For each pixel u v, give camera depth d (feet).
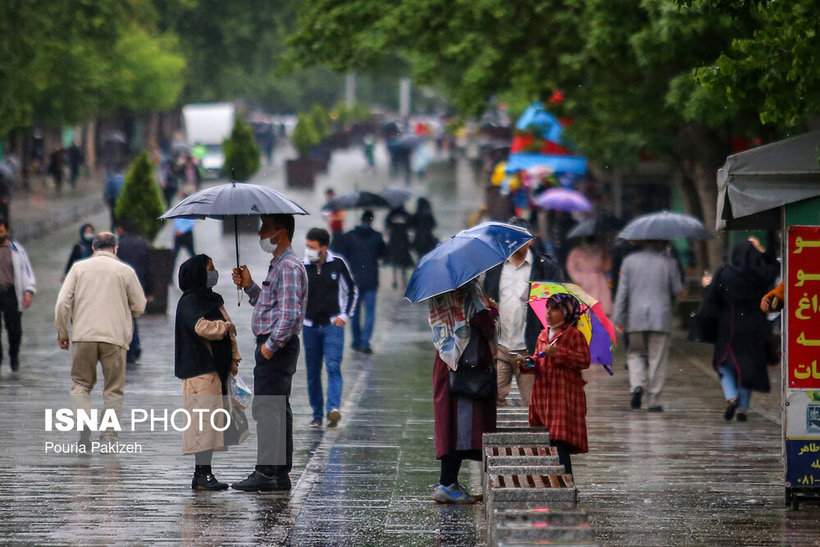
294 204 84.84
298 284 84.69
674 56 147.43
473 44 181.57
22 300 140.56
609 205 264.31
